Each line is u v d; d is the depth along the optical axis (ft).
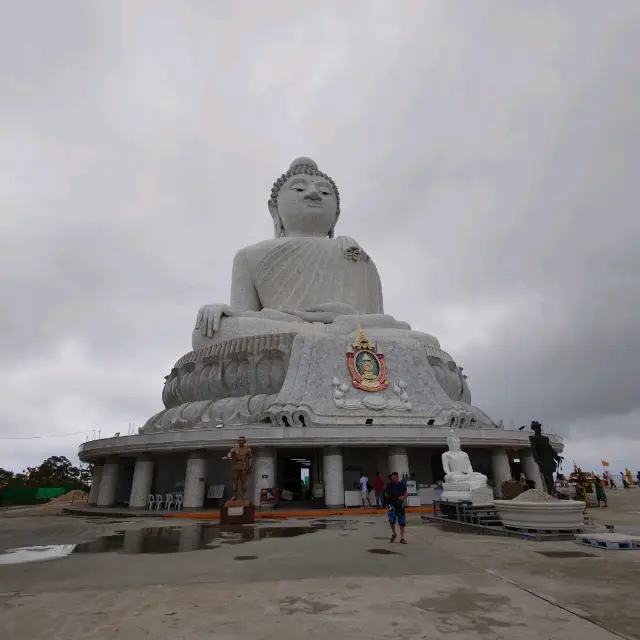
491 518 41.98
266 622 16.48
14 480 186.50
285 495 76.54
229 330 86.38
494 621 16.24
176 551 31.65
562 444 87.10
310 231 112.98
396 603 18.47
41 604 18.99
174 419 78.59
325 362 77.10
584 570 23.79
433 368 83.56
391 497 34.86
